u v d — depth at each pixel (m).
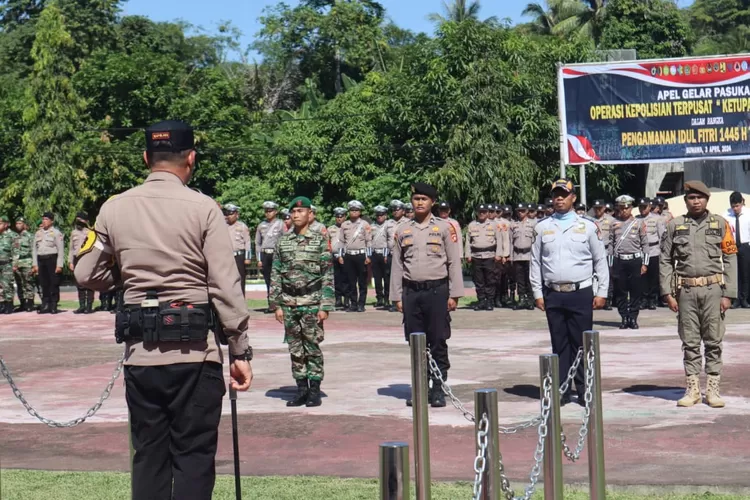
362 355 14.39
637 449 7.87
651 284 21.20
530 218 22.64
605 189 34.94
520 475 7.09
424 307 9.88
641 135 25.95
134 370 4.66
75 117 37.19
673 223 9.75
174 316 4.62
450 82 34.28
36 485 7.05
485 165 32.75
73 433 9.13
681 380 11.29
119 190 40.28
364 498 6.57
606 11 49.94
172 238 4.68
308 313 10.11
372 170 38.25
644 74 25.86
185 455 4.68
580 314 9.83
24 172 37.88
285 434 8.82
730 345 14.45
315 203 39.47
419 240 9.90
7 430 9.33
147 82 42.44
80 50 50.97
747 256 20.98
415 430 5.37
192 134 4.98
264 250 22.89
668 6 48.50
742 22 65.81
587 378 5.83
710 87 25.72
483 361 13.38
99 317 22.55
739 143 25.69
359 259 22.78
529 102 34.31
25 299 24.66
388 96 37.88
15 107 42.47
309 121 40.66
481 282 22.47
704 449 7.82
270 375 12.57
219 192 41.69
